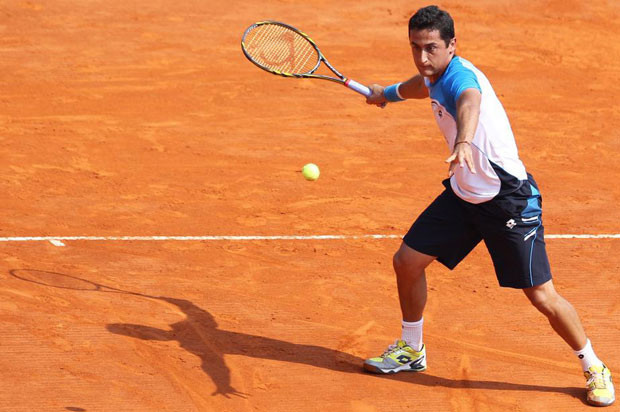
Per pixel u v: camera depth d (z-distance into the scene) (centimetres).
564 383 2242
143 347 2392
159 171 4141
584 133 4953
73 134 4716
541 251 2056
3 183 3897
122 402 2106
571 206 3731
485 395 2180
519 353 2406
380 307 2698
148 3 7819
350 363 2344
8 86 5616
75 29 7031
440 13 1925
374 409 2105
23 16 7275
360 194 3850
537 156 4519
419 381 2248
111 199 3719
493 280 2914
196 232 3331
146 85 5744
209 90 5662
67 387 2169
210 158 4362
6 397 2111
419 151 4559
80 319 2552
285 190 3888
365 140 4738
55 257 3031
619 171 4281
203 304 2684
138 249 3133
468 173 1997
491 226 2047
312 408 2105
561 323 2094
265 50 2717
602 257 3139
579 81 6138
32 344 2388
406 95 2341
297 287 2834
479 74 1989
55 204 3634
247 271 2958
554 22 7650
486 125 1962
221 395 2153
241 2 7919
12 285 2773
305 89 5734
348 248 3197
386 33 7231
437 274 2956
